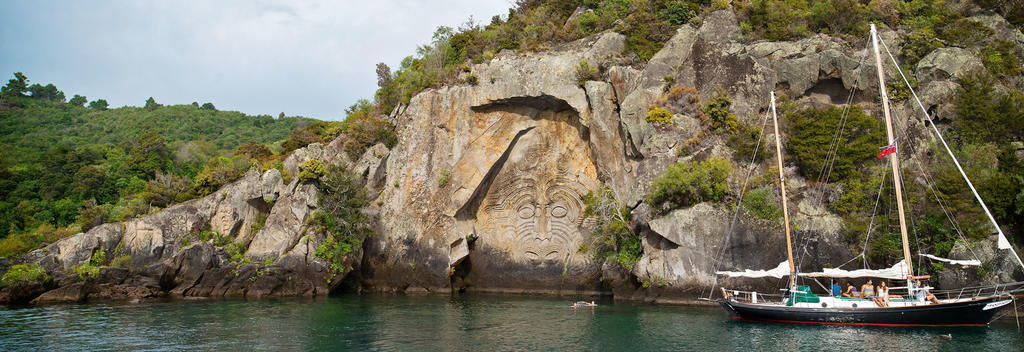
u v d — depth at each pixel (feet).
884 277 106.22
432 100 175.73
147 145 262.47
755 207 131.44
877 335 95.71
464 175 171.22
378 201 175.01
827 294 124.98
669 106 152.25
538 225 173.68
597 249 161.27
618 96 159.94
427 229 170.50
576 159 171.53
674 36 163.73
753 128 144.66
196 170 269.23
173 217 169.99
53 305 135.74
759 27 160.04
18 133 324.60
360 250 167.32
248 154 221.66
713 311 124.67
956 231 117.80
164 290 154.71
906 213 124.06
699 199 135.85
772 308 108.47
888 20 155.53
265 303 139.64
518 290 172.14
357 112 203.51
